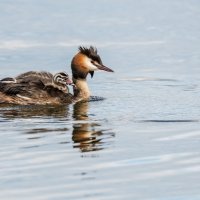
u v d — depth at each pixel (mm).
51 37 27188
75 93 19156
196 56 24672
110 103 18109
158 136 14242
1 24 29359
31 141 14008
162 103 17781
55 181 11539
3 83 18609
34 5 33094
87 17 30656
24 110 17391
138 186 11266
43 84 18828
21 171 12078
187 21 30125
